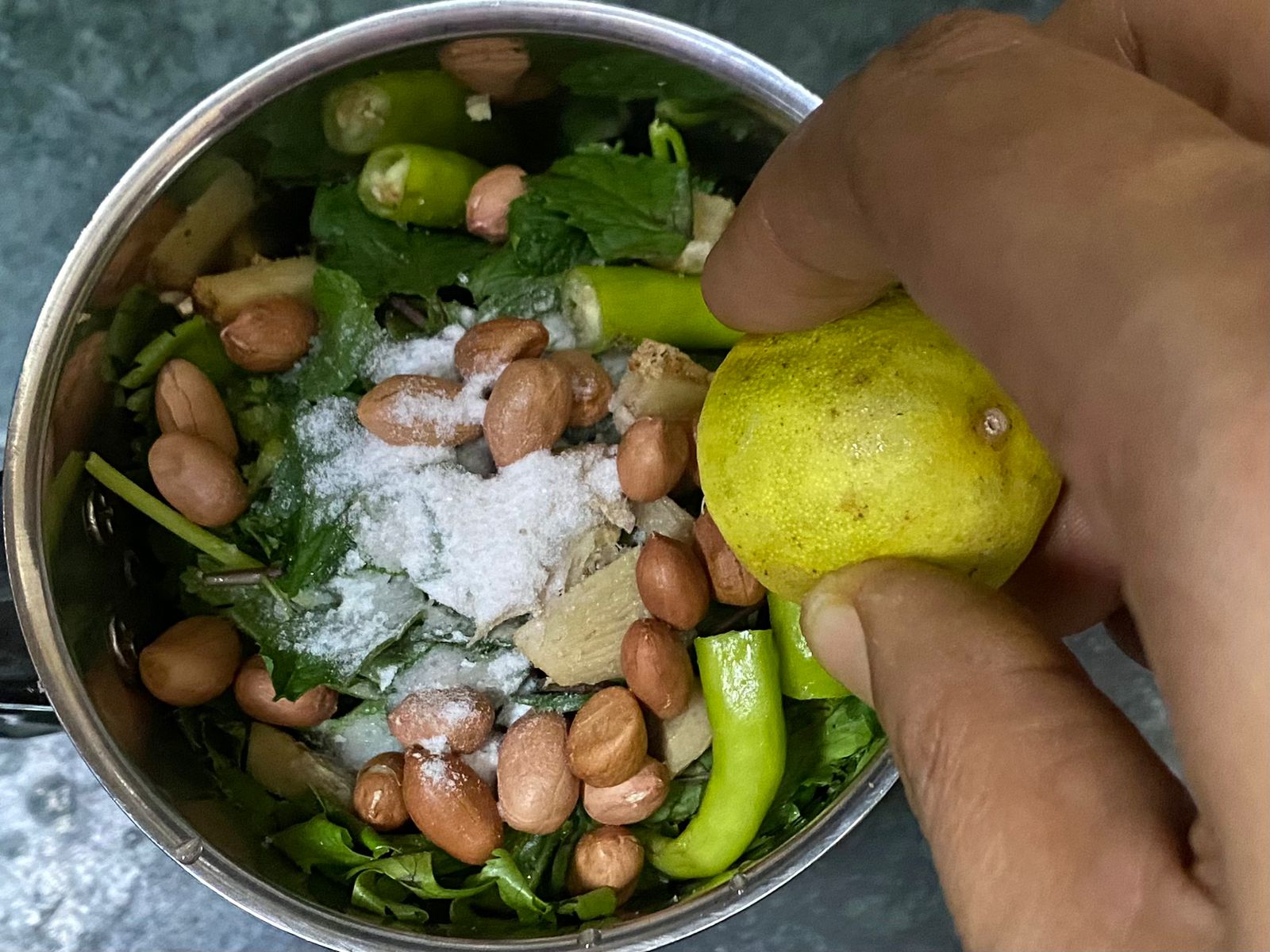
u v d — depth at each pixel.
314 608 0.15
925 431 0.10
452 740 0.14
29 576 0.12
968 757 0.08
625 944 0.13
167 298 0.15
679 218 0.15
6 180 0.15
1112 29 0.10
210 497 0.14
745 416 0.11
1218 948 0.06
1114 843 0.07
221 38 0.15
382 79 0.13
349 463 0.15
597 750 0.14
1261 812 0.05
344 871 0.14
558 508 0.14
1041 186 0.06
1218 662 0.05
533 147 0.16
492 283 0.16
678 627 0.14
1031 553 0.12
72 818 0.16
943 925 0.17
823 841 0.13
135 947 0.16
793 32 0.16
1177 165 0.06
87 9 0.15
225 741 0.15
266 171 0.14
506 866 0.14
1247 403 0.05
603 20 0.13
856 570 0.10
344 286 0.15
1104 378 0.06
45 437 0.12
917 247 0.07
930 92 0.07
